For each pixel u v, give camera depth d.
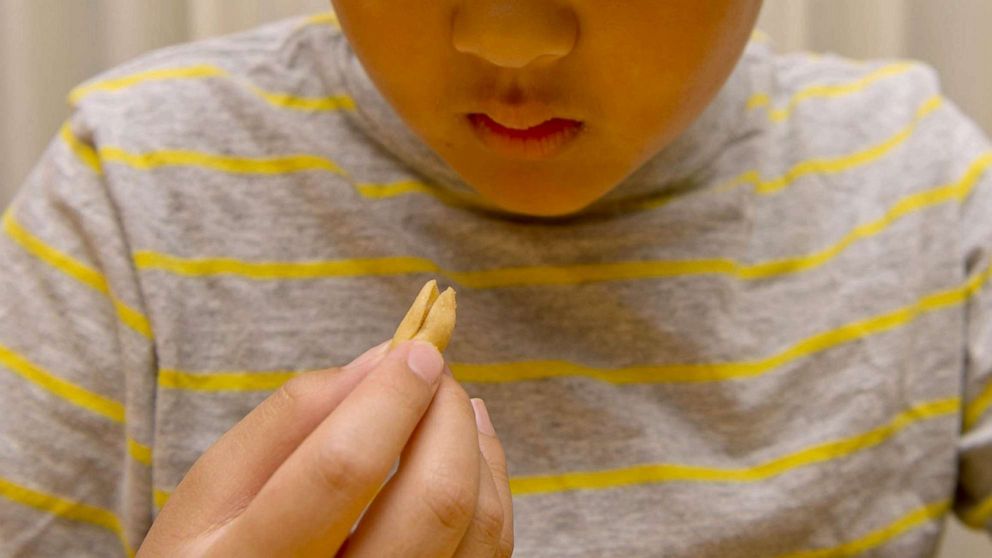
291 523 0.37
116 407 0.54
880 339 0.57
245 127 0.56
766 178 0.59
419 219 0.55
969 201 0.59
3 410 0.53
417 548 0.38
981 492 0.58
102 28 0.75
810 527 0.55
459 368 0.54
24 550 0.53
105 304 0.54
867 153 0.60
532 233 0.55
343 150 0.56
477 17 0.42
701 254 0.56
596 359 0.55
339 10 0.46
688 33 0.44
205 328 0.54
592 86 0.44
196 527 0.40
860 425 0.56
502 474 0.43
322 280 0.54
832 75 0.64
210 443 0.53
